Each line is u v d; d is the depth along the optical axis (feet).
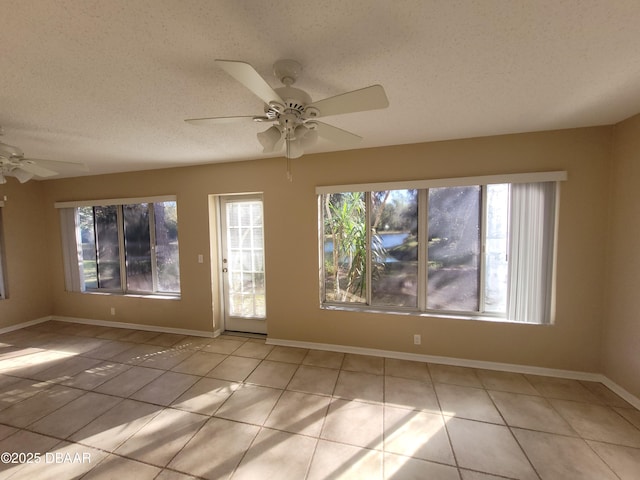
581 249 8.00
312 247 10.46
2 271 13.15
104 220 13.74
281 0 3.31
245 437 6.25
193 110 6.32
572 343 8.22
